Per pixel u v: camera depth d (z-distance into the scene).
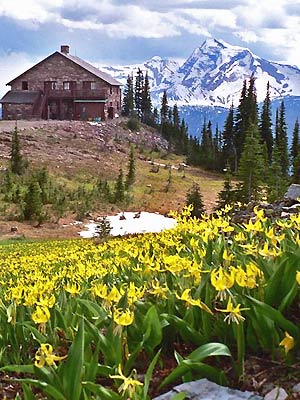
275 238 4.38
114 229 40.97
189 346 3.94
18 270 12.85
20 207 41.66
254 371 3.45
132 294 4.02
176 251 6.00
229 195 45.66
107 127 83.62
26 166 52.47
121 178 51.72
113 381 3.69
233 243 5.10
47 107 90.25
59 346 4.19
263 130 95.19
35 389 4.11
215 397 3.23
